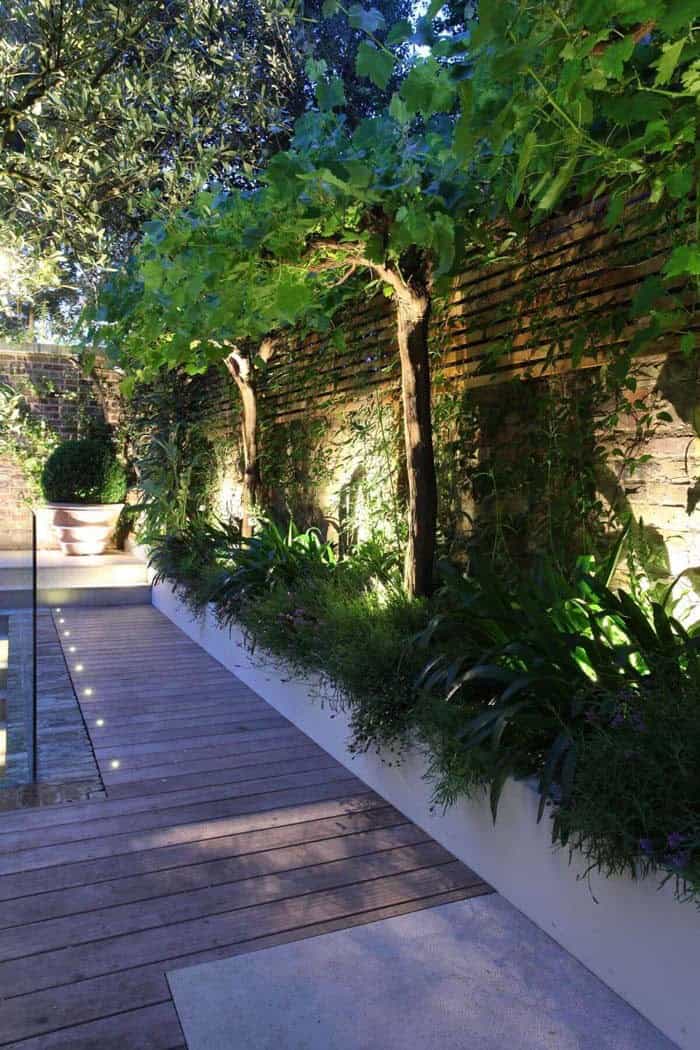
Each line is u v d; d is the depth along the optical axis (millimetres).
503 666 2932
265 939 2391
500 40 1619
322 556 5594
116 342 4418
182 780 3613
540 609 2883
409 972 2252
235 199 3451
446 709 2842
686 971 1968
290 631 4441
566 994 2178
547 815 2459
